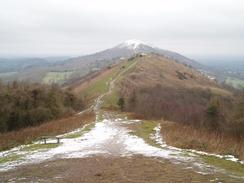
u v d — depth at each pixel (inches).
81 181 616.7
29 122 2511.1
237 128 2140.7
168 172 661.3
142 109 3688.5
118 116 2425.0
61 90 3678.6
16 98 2603.3
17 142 1197.1
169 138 1109.1
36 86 3046.3
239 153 820.0
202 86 7263.8
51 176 658.8
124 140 1148.5
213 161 754.8
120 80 6112.2
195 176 625.9
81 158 827.4
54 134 1389.0
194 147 945.5
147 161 767.7
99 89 5600.4
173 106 4313.5
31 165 764.0
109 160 793.6
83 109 3838.6
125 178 626.8
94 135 1298.0
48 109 2682.1
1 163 802.2
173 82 7130.9
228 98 4658.0
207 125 2549.2
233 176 625.0
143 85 6053.2
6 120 2363.4
